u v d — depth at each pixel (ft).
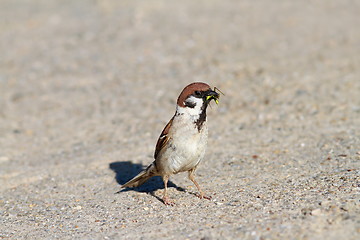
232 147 40.86
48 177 38.45
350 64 63.36
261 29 84.48
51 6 107.86
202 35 81.87
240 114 49.52
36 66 72.84
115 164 40.11
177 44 77.97
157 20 92.38
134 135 46.73
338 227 23.12
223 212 27.43
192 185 33.53
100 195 33.83
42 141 47.55
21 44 83.10
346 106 48.14
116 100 57.88
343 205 25.46
